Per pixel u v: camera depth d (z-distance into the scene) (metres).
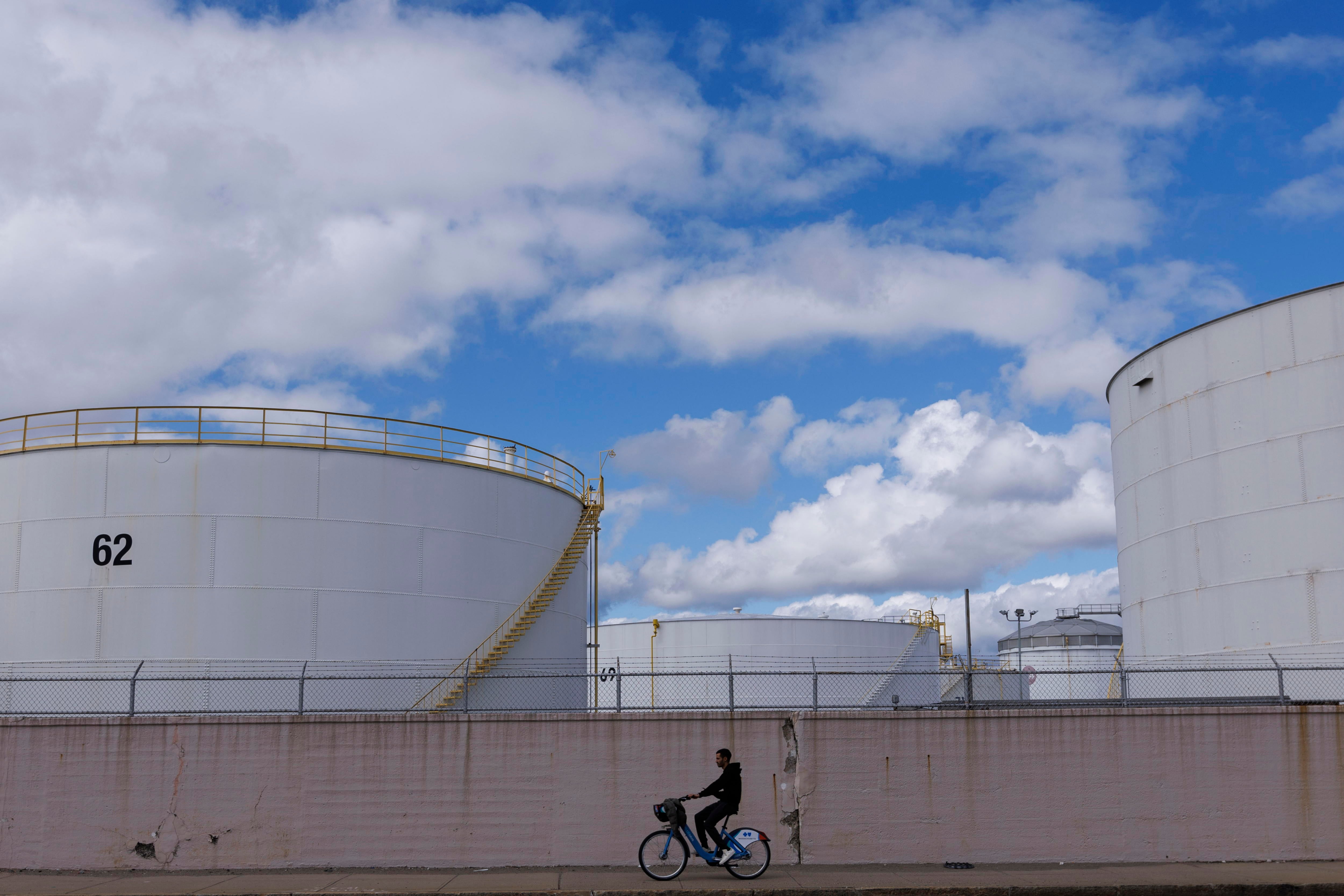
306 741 24.59
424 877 22.91
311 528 34.81
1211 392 34.38
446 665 36.00
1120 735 24.97
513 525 38.94
